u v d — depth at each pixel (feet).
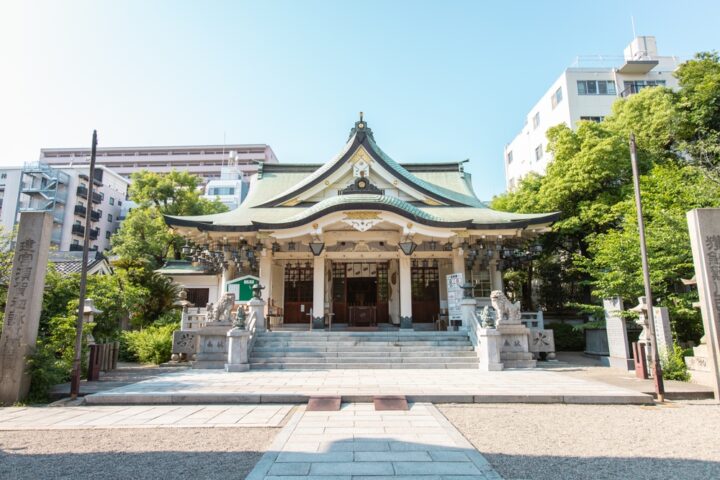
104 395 28.43
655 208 46.96
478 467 15.87
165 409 26.43
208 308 45.78
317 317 56.59
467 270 63.72
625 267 45.96
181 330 49.65
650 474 15.39
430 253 61.46
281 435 20.20
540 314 51.34
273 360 43.45
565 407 26.86
